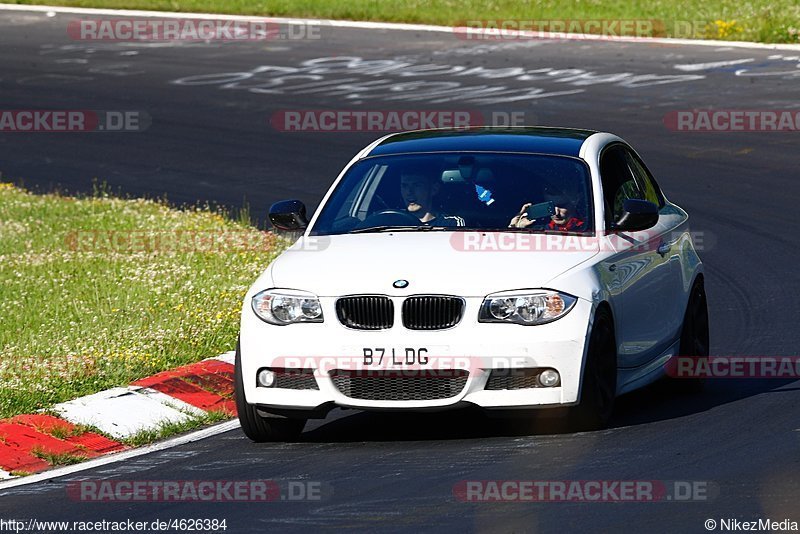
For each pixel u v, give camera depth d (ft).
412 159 114.62
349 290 98.89
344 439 104.17
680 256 119.75
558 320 97.71
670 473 89.81
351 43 374.84
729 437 99.09
